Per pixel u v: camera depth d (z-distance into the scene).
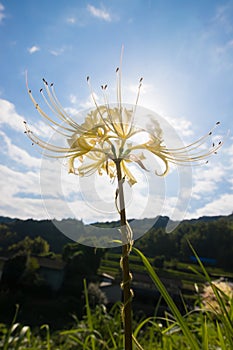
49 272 24.83
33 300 23.11
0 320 18.55
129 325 1.13
